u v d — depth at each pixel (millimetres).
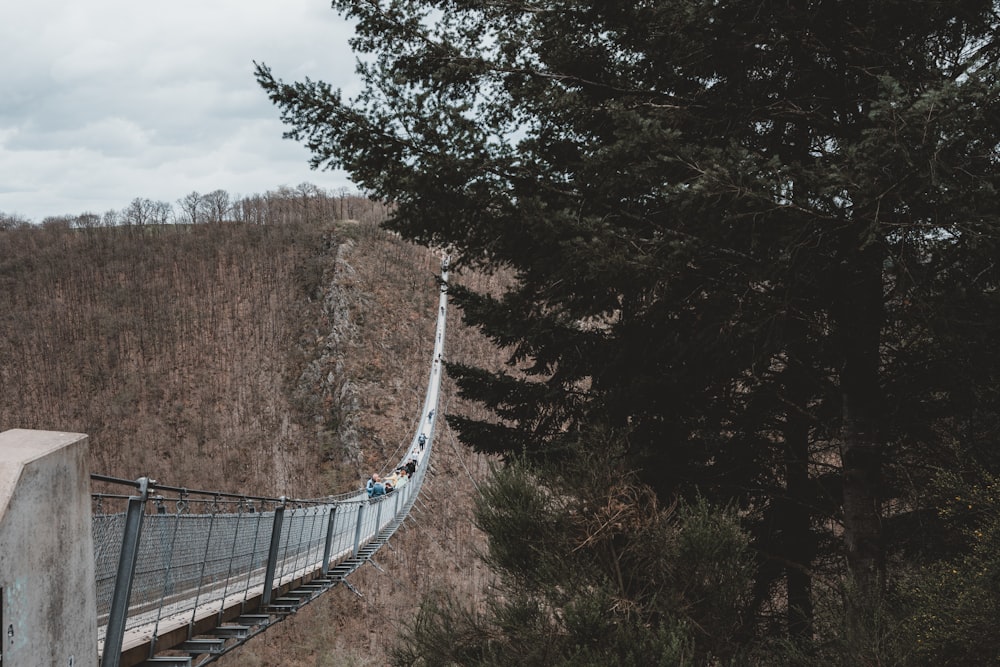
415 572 59844
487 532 8055
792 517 9766
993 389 7223
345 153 8867
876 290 7820
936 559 7352
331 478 81188
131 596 5973
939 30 7211
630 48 9055
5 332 94688
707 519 7535
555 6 8852
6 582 2936
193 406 87938
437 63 9078
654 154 7562
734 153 6848
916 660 5773
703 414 9078
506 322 10430
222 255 105250
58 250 107062
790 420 9664
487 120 9547
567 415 11055
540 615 7355
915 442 8461
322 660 52906
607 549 7746
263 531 9766
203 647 7586
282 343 94500
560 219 7906
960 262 6395
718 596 7227
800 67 8195
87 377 90375
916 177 5953
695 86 8938
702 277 7816
